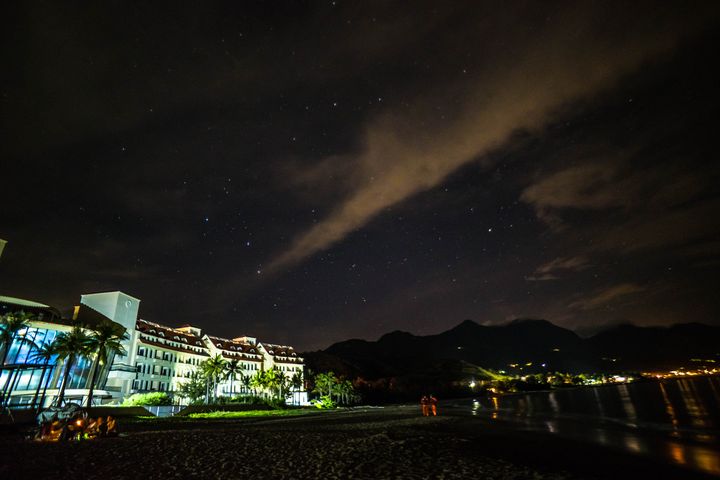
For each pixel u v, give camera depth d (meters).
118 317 81.50
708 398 75.75
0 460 18.45
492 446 21.75
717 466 16.05
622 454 18.81
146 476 15.00
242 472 15.58
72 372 62.56
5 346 51.84
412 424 38.50
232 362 104.25
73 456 19.52
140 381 86.56
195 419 58.53
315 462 17.59
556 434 27.41
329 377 135.75
